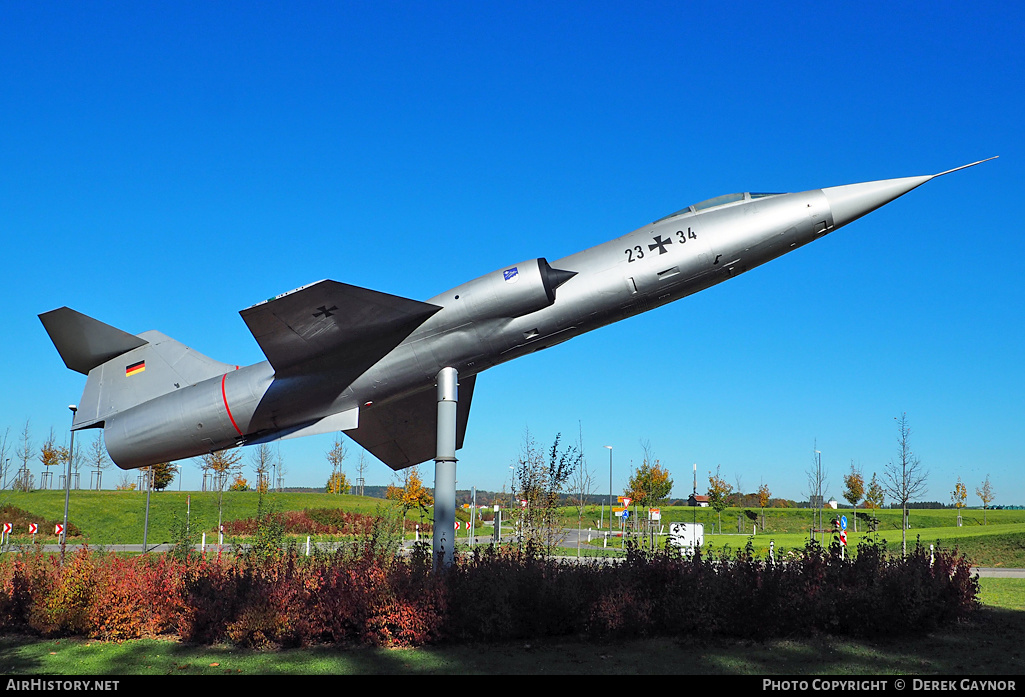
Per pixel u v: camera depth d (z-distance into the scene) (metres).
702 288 14.02
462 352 13.64
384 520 16.55
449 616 9.79
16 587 11.30
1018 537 29.61
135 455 15.73
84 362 16.56
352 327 13.48
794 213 13.56
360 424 16.70
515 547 15.47
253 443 15.31
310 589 10.48
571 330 13.84
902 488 35.34
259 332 13.10
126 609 10.48
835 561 11.84
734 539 38.50
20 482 49.59
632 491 51.16
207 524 41.69
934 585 11.21
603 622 10.21
